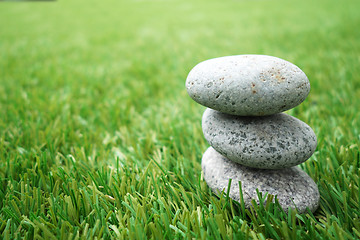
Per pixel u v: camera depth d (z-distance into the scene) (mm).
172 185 384
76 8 2439
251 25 1457
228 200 358
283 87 328
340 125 459
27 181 379
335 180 376
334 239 326
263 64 334
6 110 551
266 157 339
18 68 863
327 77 665
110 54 1035
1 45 1195
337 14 1525
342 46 928
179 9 2271
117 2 2842
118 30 1500
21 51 1085
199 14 1959
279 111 335
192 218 343
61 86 729
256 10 1979
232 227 334
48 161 423
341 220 344
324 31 1164
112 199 366
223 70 334
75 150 438
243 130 347
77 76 783
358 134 444
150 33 1405
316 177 386
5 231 335
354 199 363
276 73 330
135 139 465
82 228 345
